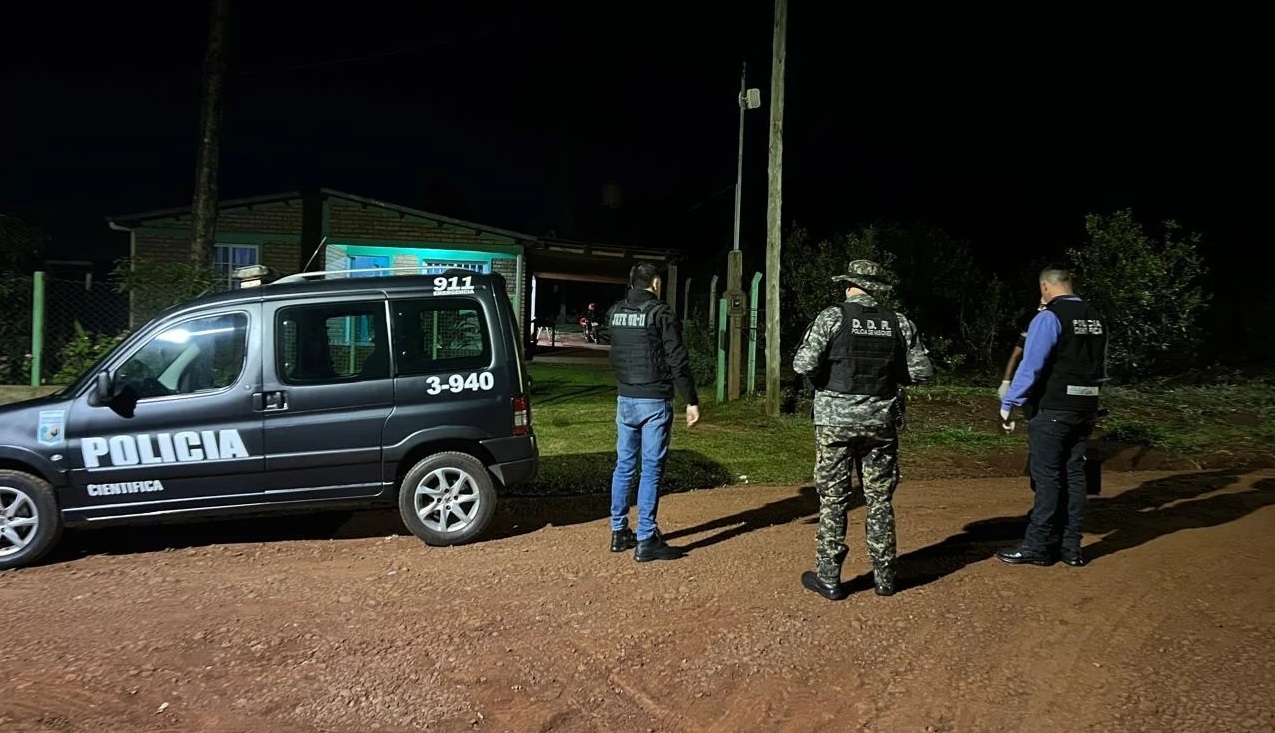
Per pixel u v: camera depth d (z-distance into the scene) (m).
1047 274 5.34
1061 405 5.14
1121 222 13.09
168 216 17.62
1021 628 4.35
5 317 11.30
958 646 4.15
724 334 12.74
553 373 18.16
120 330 11.44
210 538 6.21
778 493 7.28
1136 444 9.05
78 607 4.78
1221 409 11.12
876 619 4.46
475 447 6.00
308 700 3.70
